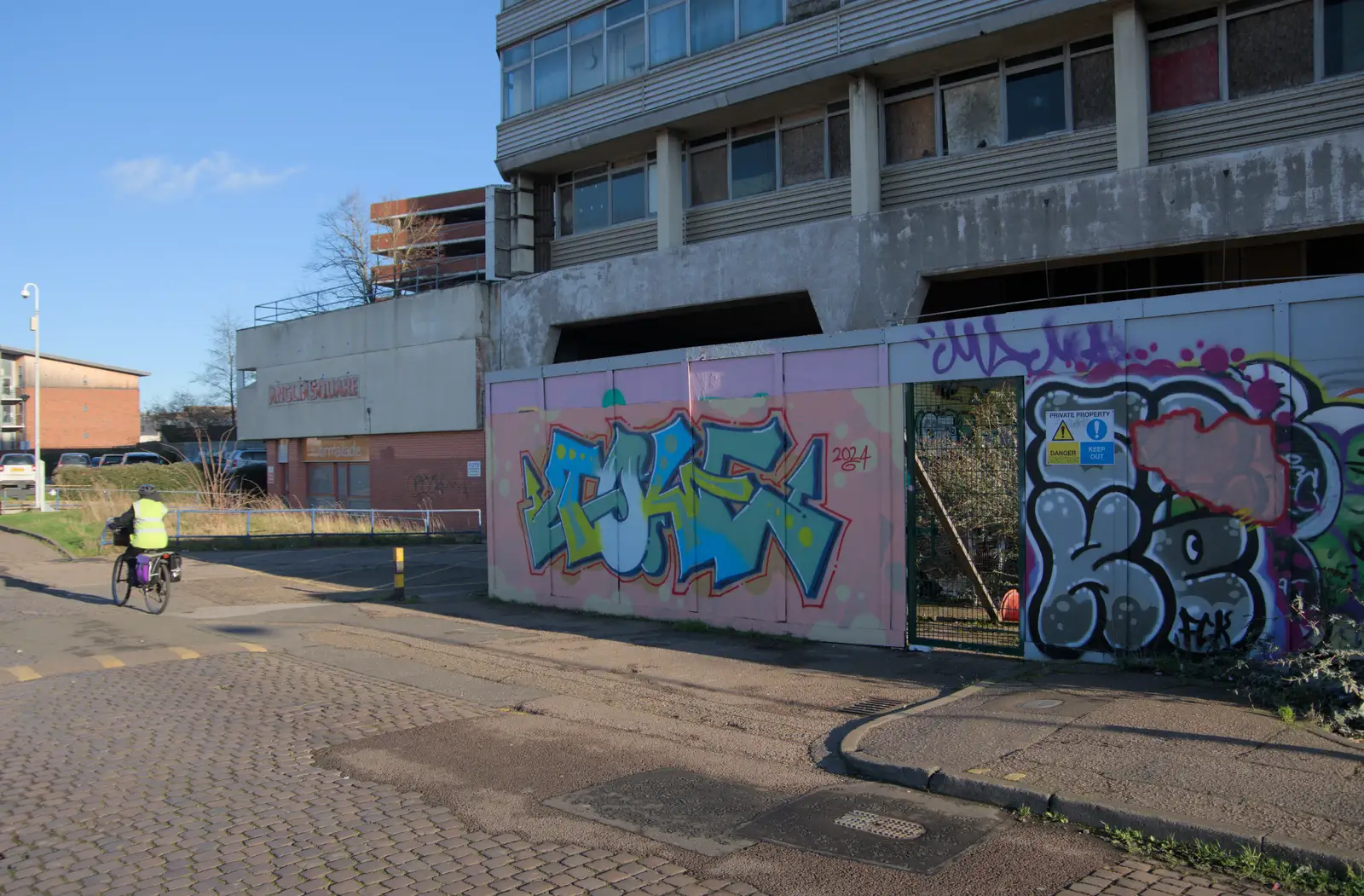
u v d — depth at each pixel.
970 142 18.16
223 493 32.72
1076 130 16.89
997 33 16.84
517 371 14.92
